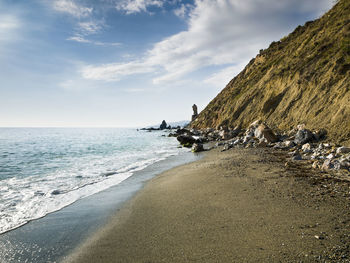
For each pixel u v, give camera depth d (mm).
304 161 11727
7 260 4469
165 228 5402
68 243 5086
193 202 7004
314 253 3863
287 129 22750
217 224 5309
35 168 15398
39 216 6793
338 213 5359
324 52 25484
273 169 10430
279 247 4137
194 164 14656
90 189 9836
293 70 30109
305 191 7070
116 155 22438
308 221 5051
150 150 26922
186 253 4250
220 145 25500
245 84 53719
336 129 15586
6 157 21547
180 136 33188
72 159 19828
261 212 5727
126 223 5945
